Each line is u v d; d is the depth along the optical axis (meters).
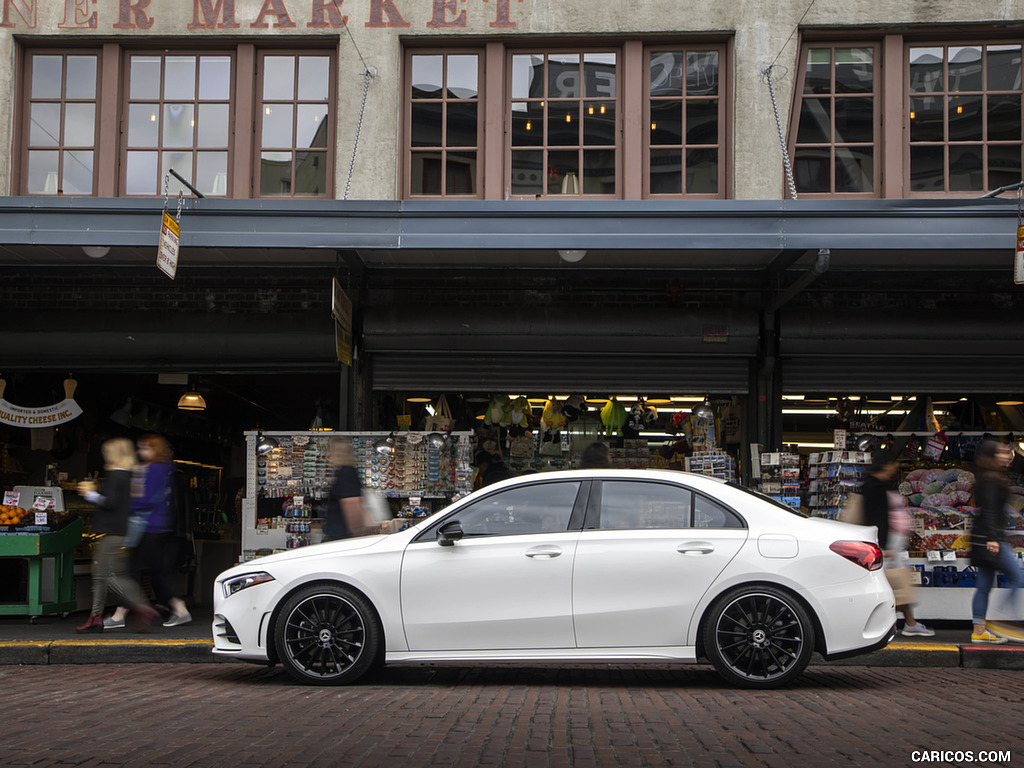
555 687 7.80
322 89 13.02
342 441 9.56
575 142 12.86
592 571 7.54
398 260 12.12
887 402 13.28
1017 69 12.71
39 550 11.58
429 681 8.11
